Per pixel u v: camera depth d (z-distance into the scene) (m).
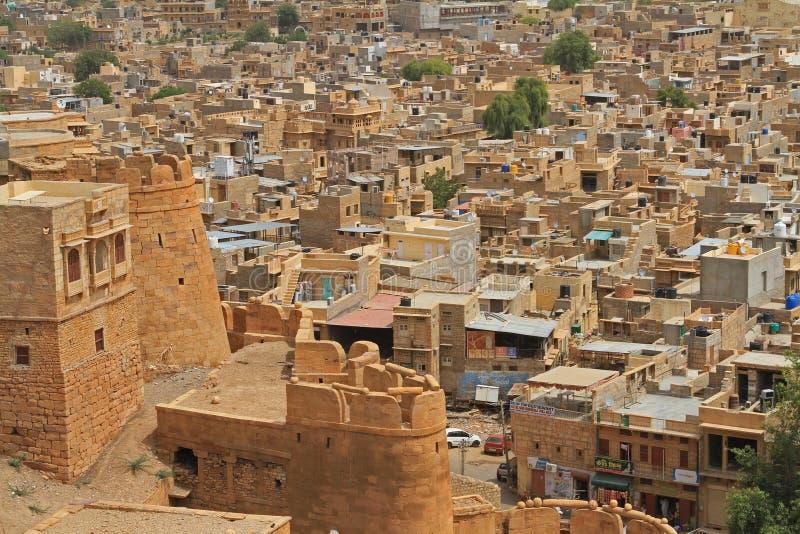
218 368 92.69
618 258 189.38
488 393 152.25
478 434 146.00
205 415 83.94
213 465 84.00
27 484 79.75
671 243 199.00
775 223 189.88
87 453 82.25
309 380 86.62
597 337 159.25
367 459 80.25
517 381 152.25
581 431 130.50
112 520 76.94
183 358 93.31
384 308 152.25
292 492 82.25
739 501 111.56
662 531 94.62
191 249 93.56
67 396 80.50
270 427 82.50
